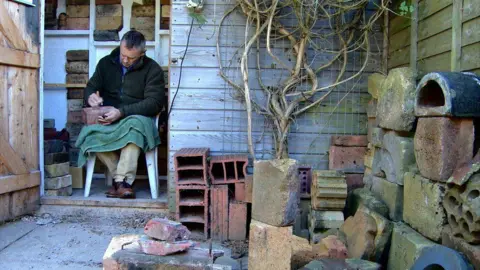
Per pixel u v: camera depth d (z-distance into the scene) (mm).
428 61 2633
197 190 3113
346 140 3188
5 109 3039
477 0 2121
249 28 3277
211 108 3332
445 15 2430
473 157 1904
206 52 3314
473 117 1917
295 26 3283
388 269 2238
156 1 4328
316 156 3332
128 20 4430
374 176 2809
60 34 4445
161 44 4367
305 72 3285
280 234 1828
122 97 3584
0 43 2994
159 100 3492
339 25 3258
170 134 3340
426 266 1754
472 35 2164
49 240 2744
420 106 2148
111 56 3707
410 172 2238
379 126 2748
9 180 3027
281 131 3236
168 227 1942
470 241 1698
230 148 3342
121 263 1831
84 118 3434
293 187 1828
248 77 3299
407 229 2166
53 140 3609
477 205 1647
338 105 3332
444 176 1933
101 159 3457
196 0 3246
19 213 3172
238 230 2904
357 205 2838
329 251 2205
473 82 1959
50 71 4500
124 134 3289
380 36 3312
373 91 2979
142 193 3705
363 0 3039
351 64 3322
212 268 1818
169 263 1826
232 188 3102
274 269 1836
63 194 3504
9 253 2496
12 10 3090
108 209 3314
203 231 3059
